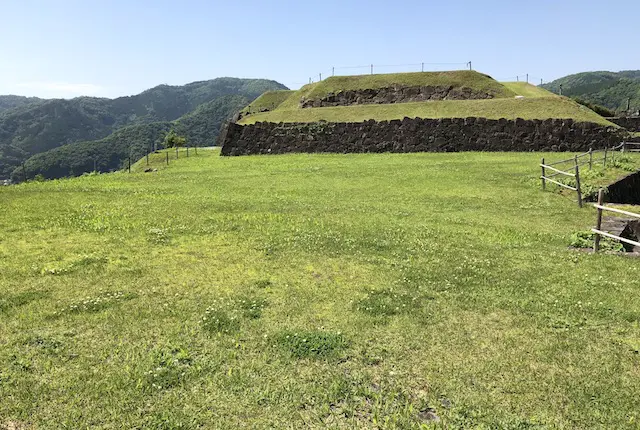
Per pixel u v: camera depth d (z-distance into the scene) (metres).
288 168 24.89
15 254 8.88
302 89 59.22
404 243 9.77
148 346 5.33
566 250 9.48
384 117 36.88
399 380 4.71
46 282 7.36
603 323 5.99
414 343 5.44
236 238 10.12
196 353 5.19
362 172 22.36
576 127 30.84
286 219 12.09
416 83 50.59
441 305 6.55
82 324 5.87
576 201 15.07
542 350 5.27
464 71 51.38
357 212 13.29
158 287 7.20
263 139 34.69
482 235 10.70
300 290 7.10
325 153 33.00
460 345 5.40
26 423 4.02
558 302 6.62
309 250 9.20
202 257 8.77
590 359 5.09
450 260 8.63
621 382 4.65
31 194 16.56
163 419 4.08
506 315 6.23
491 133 31.66
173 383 4.61
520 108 35.41
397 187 18.11
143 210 13.37
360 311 6.32
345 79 53.75
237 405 4.29
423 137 32.19
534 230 11.41
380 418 4.12
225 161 30.52
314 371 4.84
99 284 7.31
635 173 20.44
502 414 4.19
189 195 16.50
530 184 18.19
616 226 11.41
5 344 5.32
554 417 4.16
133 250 9.23
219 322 5.92
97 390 4.45
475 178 19.83
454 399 4.40
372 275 7.79
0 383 4.56
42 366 4.88
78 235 10.41
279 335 5.57
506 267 8.27
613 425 4.05
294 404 4.31
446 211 13.77
